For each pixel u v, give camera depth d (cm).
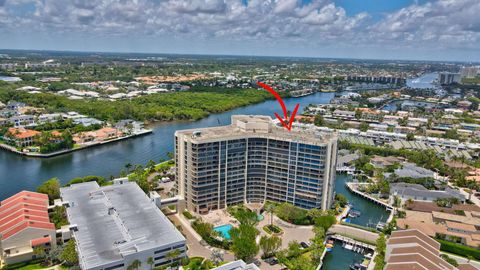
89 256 16662
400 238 19638
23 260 18388
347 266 19812
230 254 19925
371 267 19100
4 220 19850
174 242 18088
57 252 18288
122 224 19312
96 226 19288
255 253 19000
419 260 17288
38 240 18788
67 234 19125
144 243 17788
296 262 18350
